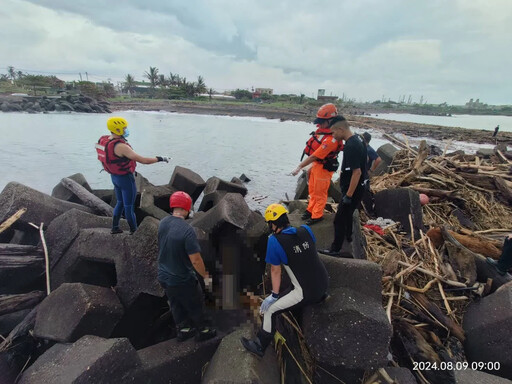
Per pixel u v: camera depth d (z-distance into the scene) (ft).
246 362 9.52
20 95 176.86
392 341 12.89
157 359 10.54
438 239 18.13
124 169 14.38
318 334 10.85
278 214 9.69
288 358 11.46
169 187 29.50
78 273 14.79
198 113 184.75
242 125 123.95
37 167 42.22
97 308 11.47
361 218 22.25
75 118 115.14
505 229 21.79
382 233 19.20
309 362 11.39
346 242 15.06
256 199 35.99
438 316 13.70
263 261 16.34
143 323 13.92
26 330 12.39
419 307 14.32
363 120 157.58
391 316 13.51
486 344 12.26
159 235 10.81
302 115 189.26
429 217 23.03
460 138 95.86
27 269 14.93
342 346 10.58
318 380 11.04
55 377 8.86
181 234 10.26
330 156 15.21
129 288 13.24
